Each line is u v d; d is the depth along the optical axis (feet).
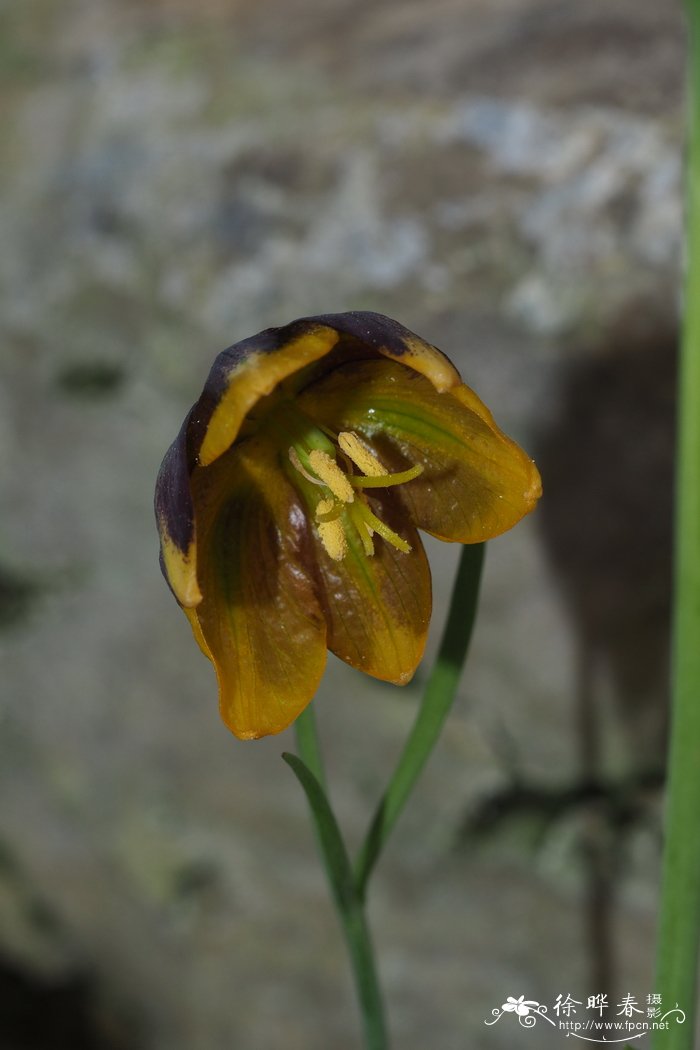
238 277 1.06
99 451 1.10
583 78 1.06
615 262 1.02
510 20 1.11
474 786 1.09
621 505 1.03
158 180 1.08
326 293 1.05
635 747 1.06
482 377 1.04
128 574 1.11
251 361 0.78
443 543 1.05
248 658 0.81
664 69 1.06
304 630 0.82
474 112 1.06
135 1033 1.25
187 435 0.79
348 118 1.07
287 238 1.06
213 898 1.17
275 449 0.83
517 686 1.06
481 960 1.11
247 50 1.13
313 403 0.83
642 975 1.09
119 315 1.09
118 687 1.12
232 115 1.09
